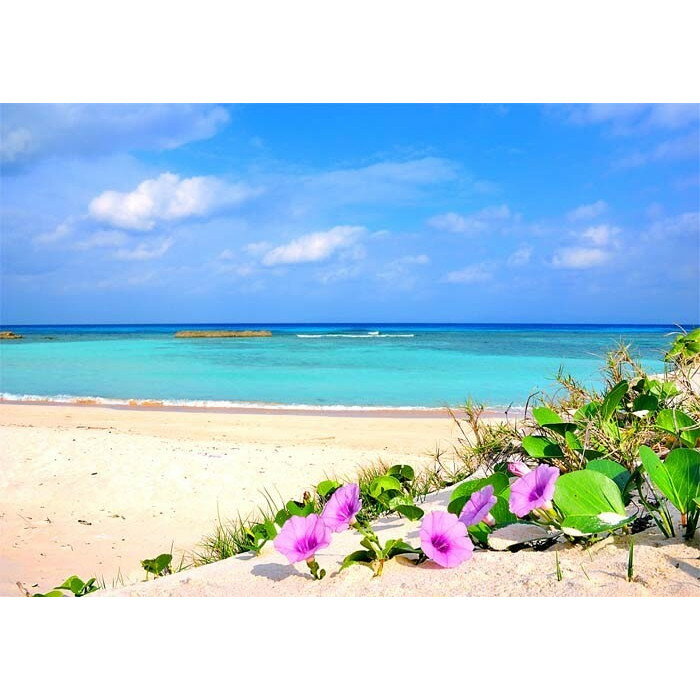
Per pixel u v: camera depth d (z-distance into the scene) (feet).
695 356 11.35
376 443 31.27
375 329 297.74
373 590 6.88
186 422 39.86
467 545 7.06
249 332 180.75
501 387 57.21
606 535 7.32
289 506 9.92
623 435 9.36
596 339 151.64
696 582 5.98
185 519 20.04
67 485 23.39
